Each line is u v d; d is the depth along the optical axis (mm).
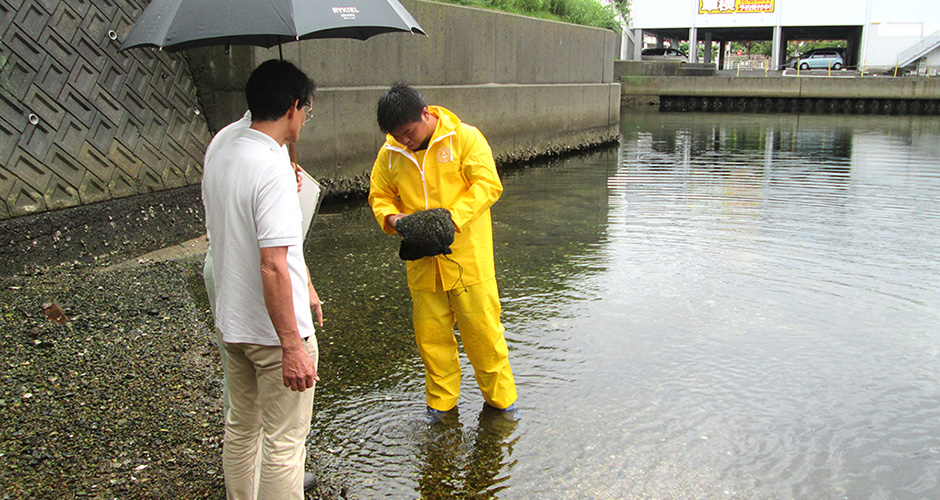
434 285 3254
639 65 32656
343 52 9211
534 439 3355
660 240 7258
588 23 18359
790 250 6809
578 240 7277
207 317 4719
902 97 28453
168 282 5430
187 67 7812
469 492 2938
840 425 3504
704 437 3381
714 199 9578
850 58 44062
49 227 5805
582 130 16625
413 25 2811
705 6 41094
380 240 7230
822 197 9672
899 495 2939
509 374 3525
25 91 5949
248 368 2361
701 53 49156
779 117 26875
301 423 2365
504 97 13250
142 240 6609
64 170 6117
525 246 7035
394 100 2938
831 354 4355
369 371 4066
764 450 3273
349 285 5652
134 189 6770
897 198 9523
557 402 3723
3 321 4445
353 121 9531
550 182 11375
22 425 3252
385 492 2936
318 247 6922
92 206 6230
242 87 7719
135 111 7008
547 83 15031
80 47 6531
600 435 3393
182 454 3082
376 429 3434
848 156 14547
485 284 3277
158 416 3395
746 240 7211
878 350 4422
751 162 13719
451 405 3559
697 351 4391
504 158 13602
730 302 5301
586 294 5484
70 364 3910
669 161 14141
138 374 3834
